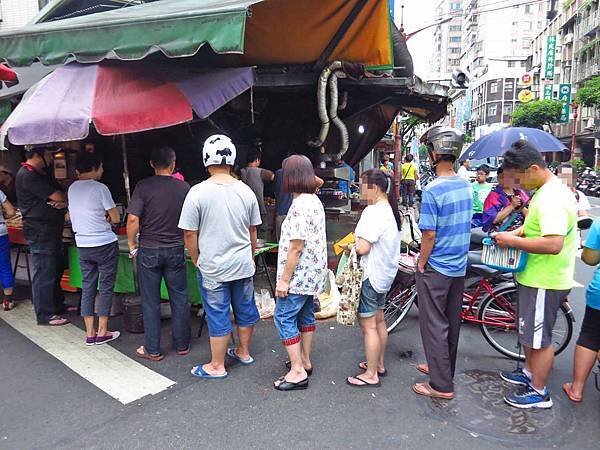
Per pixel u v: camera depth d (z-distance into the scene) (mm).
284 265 3311
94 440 2803
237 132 7352
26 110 3869
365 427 2947
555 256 2951
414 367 3809
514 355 3938
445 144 3139
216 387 3441
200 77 4340
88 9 9438
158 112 3975
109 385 3465
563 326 3912
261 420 3018
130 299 4441
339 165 7023
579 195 5754
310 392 3379
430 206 3098
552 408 3158
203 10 3660
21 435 2857
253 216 3600
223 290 3486
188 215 3334
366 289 3348
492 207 4840
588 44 40438
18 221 5648
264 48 5641
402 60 7348
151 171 7387
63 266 4988
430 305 3221
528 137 5500
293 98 7188
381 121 8914
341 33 5305
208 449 2725
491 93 77688
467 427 2945
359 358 3961
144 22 3854
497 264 3105
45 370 3699
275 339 4352
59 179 5387
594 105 32406
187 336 4020
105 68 4160
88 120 3670
